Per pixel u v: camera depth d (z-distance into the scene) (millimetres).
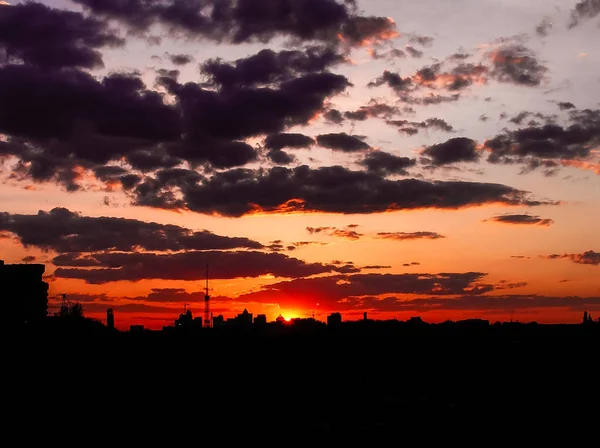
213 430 59562
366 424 62094
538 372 83500
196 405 68000
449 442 55906
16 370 73125
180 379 77250
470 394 75375
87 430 58031
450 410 66750
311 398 73062
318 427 60719
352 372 86188
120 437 56250
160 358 83312
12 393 67750
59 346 81000
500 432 59688
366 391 77062
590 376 80438
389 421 63469
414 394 75750
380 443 55969
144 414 63719
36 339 82125
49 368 74562
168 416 63438
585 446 54625
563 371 83000
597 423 61594
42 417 61188
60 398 67625
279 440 56531
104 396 69250
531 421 62938
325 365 89000
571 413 64938
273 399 71875
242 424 61719
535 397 72562
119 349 84312
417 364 90500
